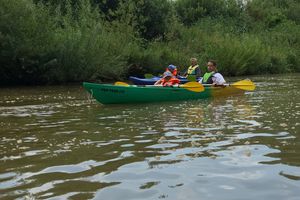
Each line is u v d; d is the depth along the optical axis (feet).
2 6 58.70
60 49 61.93
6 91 51.57
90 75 65.62
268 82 64.03
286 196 12.83
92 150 19.08
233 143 19.94
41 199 12.81
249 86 45.50
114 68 68.59
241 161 16.80
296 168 15.65
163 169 15.89
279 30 129.59
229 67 90.22
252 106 33.76
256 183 14.10
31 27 60.75
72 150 19.13
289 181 14.19
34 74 61.41
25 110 33.58
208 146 19.44
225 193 13.21
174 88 39.75
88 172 15.64
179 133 22.65
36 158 17.75
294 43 121.49
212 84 42.70
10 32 58.95
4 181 14.62
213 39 97.96
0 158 17.81
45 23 62.03
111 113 31.24
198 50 94.32
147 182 14.40
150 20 95.96
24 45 59.11
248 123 25.29
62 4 81.76
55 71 61.62
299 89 49.29
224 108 32.99
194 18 128.47
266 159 16.99
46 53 60.95
